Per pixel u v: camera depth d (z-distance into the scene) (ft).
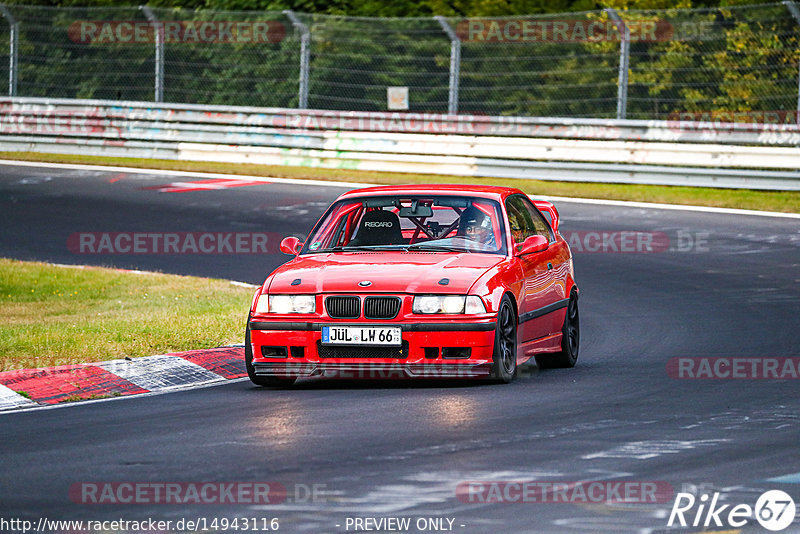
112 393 95.14
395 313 92.22
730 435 75.31
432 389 94.02
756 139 242.78
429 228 106.93
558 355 108.58
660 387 94.17
